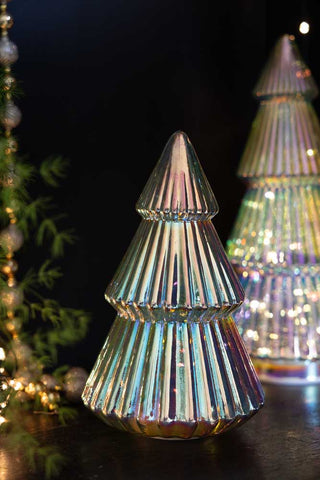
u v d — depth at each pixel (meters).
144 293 0.73
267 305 0.92
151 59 0.92
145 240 0.75
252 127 0.97
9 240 0.79
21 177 0.79
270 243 0.93
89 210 0.90
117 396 0.74
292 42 0.95
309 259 0.92
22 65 0.83
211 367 0.73
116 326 0.77
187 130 0.97
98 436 0.79
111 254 0.92
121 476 0.72
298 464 0.74
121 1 0.89
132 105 0.92
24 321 0.85
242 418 0.74
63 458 0.75
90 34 0.87
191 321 0.73
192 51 0.96
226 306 0.73
